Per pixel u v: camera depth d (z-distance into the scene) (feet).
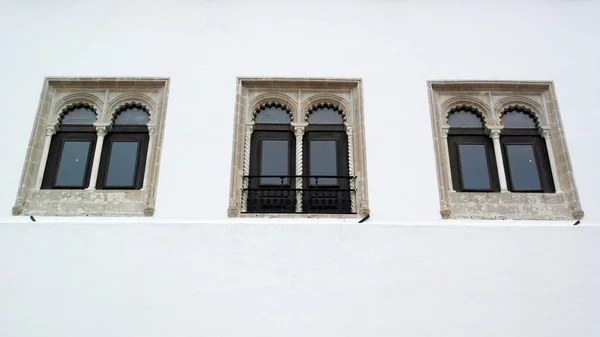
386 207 25.02
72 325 22.29
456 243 24.00
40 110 26.96
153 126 27.14
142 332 22.18
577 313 22.80
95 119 27.78
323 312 22.62
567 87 27.96
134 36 28.91
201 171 25.57
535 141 27.53
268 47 28.81
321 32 29.27
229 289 23.00
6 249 23.61
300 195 25.88
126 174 26.30
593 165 25.99
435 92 28.19
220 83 27.78
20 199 24.85
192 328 22.29
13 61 28.12
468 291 23.11
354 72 28.25
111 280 23.12
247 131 27.37
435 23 29.58
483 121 27.99
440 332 22.34
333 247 23.84
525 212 25.41
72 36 28.81
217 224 24.21
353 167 26.58
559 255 23.85
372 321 22.49
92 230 24.06
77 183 26.03
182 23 29.32
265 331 22.25
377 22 29.60
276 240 23.95
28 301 22.70
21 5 29.60
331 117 28.25
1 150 25.94
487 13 29.89
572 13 29.89
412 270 23.44
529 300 23.00
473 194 25.88
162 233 23.99
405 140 26.53
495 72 28.27
